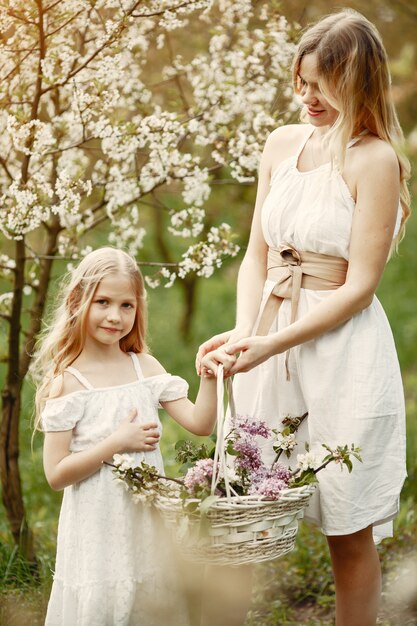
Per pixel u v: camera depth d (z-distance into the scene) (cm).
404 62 452
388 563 362
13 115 320
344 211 255
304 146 271
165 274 348
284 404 268
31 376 372
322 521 260
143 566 253
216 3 414
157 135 340
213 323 911
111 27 317
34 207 317
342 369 255
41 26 313
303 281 262
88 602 247
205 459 237
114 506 250
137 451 254
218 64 379
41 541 394
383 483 257
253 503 223
